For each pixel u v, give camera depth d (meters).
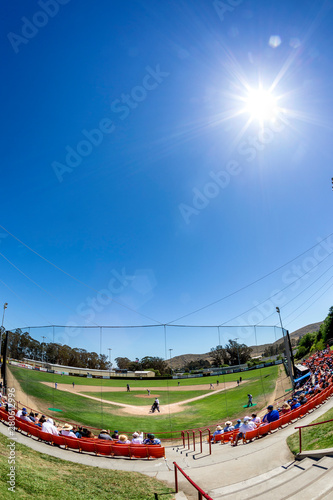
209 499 6.22
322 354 57.59
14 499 6.99
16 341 23.73
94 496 8.40
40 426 14.66
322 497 6.96
